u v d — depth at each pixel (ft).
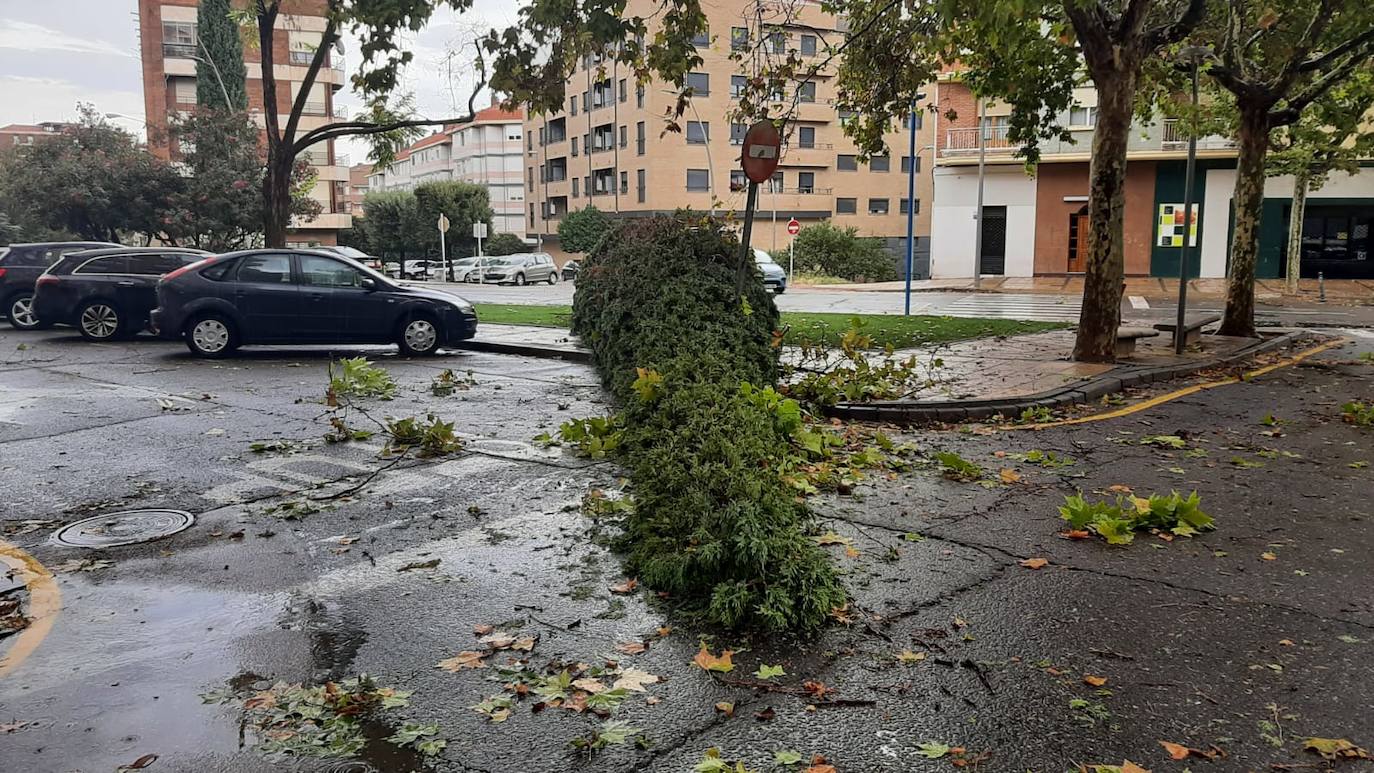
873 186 214.28
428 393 35.12
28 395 33.65
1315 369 42.63
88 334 51.60
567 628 13.75
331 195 202.39
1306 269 123.34
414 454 24.91
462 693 11.82
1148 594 15.02
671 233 38.17
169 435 27.17
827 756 10.35
